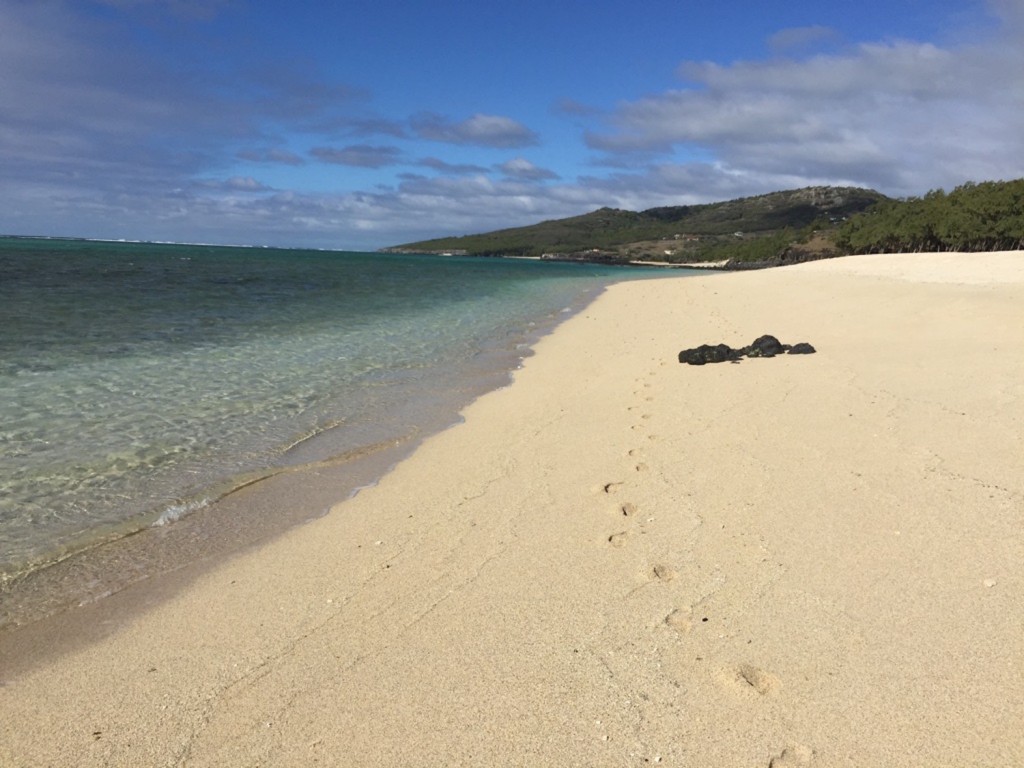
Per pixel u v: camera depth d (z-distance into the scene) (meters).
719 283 34.72
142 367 10.73
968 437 5.79
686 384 9.06
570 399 8.95
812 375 8.80
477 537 4.75
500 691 3.05
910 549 4.05
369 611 3.81
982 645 3.13
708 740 2.70
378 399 9.38
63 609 3.94
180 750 2.74
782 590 3.74
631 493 5.37
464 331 17.00
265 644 3.51
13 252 52.41
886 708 2.79
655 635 3.43
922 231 68.62
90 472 6.20
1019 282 18.97
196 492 5.82
